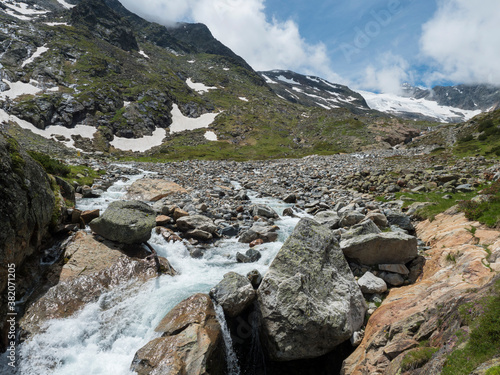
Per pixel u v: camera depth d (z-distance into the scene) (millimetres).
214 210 19703
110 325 9000
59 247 11906
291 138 135250
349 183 28359
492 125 63344
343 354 8914
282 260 10234
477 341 5242
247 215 19641
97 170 30250
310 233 10992
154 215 14148
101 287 10273
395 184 24688
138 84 150375
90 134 104188
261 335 9336
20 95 104875
